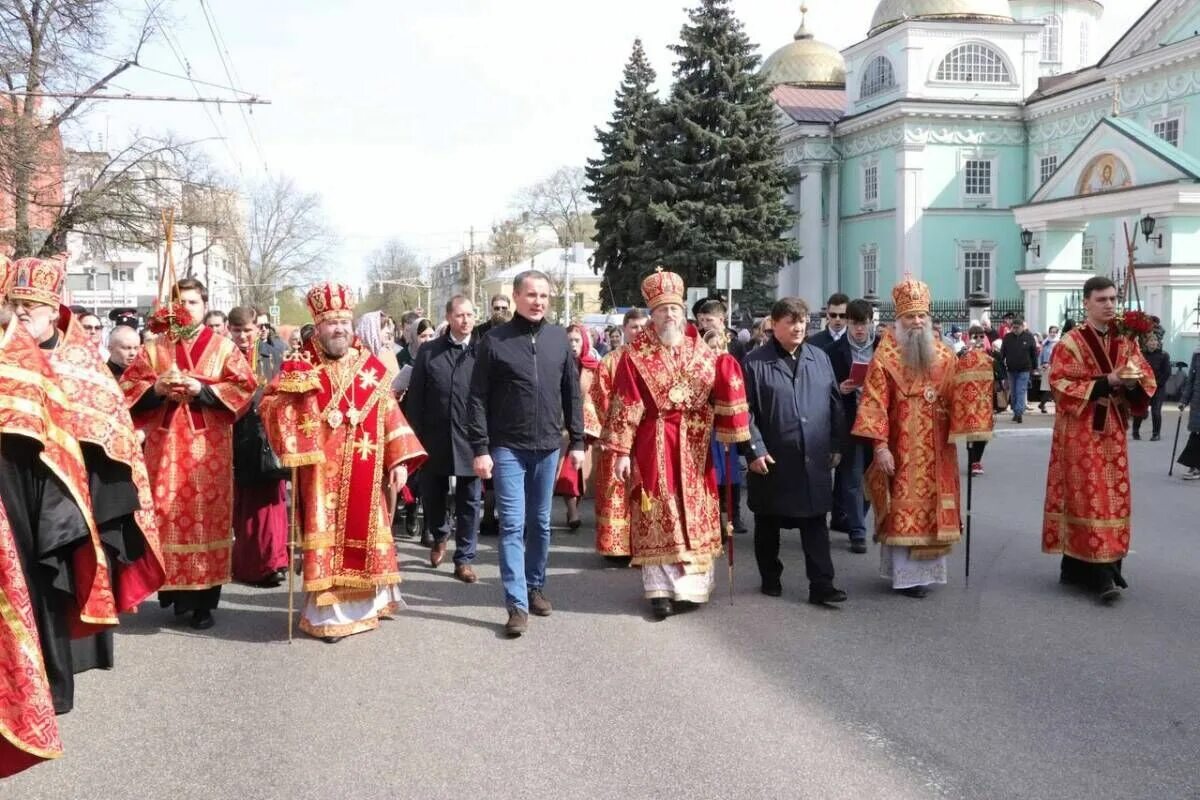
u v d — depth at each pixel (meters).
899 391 6.96
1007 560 8.25
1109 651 5.90
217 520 6.52
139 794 4.20
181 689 5.42
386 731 4.81
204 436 6.51
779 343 7.02
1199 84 34.34
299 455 6.05
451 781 4.28
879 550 8.84
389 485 6.70
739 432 6.57
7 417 4.06
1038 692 5.25
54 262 4.97
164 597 6.60
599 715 4.98
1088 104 40.50
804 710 5.02
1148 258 25.94
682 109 37.53
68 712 4.84
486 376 6.38
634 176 42.03
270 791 4.21
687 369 6.68
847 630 6.36
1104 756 4.48
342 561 6.23
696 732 4.76
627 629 6.45
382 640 6.24
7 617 3.81
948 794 4.13
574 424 6.67
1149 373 6.80
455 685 5.42
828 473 6.95
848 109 48.81
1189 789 4.17
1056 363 7.04
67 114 20.27
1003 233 45.03
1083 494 6.93
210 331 6.63
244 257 62.25
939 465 6.98
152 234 24.11
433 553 8.33
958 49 44.69
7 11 18.69
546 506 6.66
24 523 4.32
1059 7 51.38
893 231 45.31
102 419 4.89
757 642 6.14
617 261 42.62
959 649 5.96
